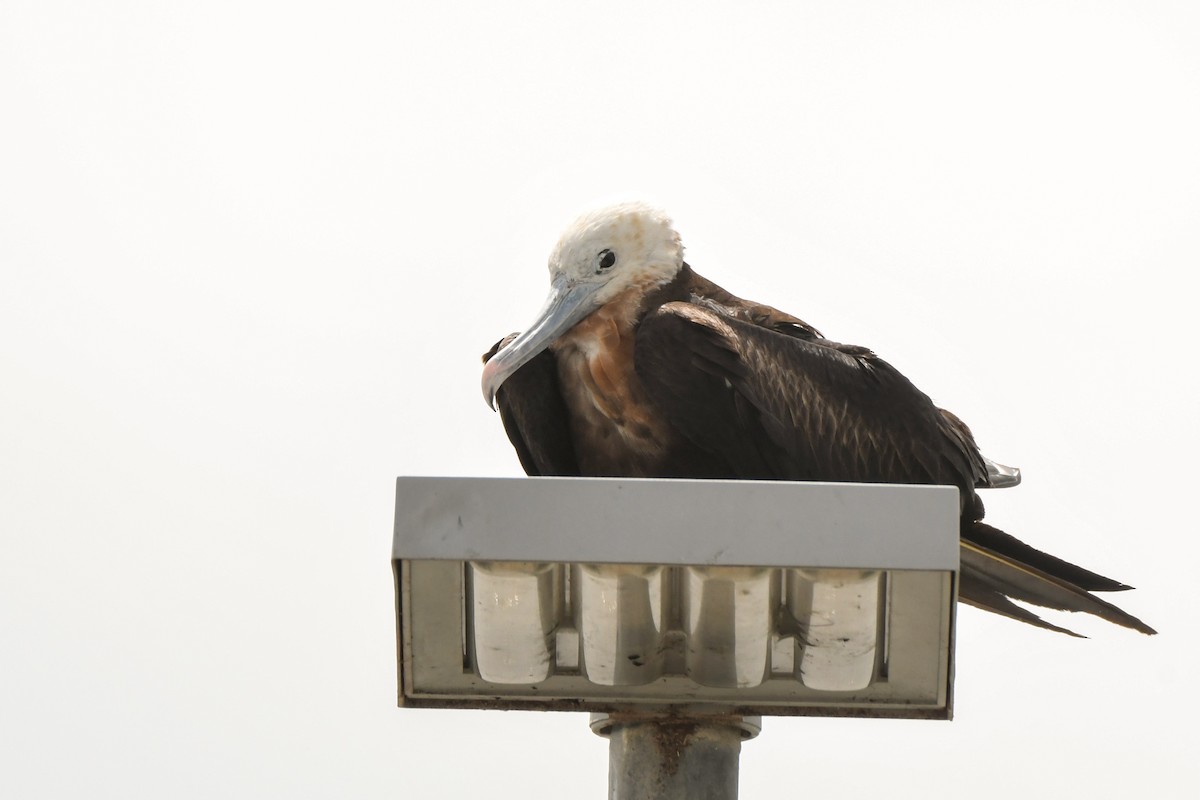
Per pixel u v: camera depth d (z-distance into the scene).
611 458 13.11
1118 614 12.59
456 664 9.88
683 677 10.09
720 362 12.11
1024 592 12.97
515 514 8.86
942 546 8.77
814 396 12.46
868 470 12.53
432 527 8.86
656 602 9.45
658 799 10.11
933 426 12.82
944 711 9.77
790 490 8.89
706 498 8.86
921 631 9.50
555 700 10.15
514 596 9.22
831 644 9.56
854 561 8.76
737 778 10.31
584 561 8.80
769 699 10.14
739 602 9.35
